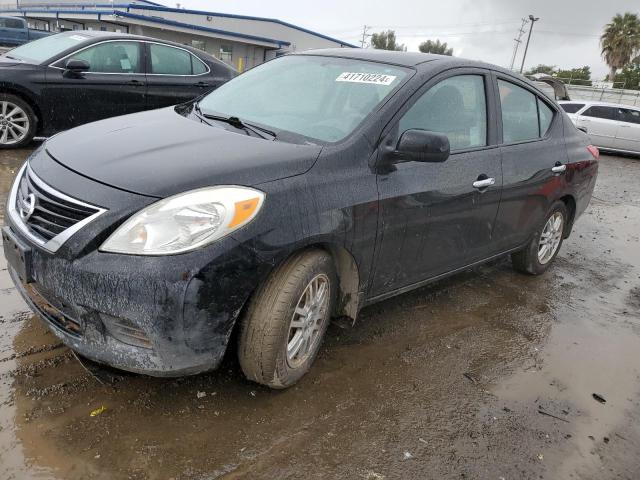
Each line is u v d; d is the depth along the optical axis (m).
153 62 7.51
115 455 2.23
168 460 2.24
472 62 3.73
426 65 3.38
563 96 11.73
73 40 7.21
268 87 3.55
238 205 2.28
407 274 3.29
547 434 2.78
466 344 3.57
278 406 2.66
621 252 6.28
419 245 3.24
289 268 2.50
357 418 2.68
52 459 2.17
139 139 2.74
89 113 7.14
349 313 3.03
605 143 15.65
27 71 6.65
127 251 2.14
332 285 2.82
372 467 2.38
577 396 3.17
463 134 3.52
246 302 2.45
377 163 2.88
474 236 3.71
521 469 2.51
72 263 2.18
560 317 4.21
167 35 27.69
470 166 3.48
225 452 2.33
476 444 2.63
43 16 31.11
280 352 2.55
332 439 2.51
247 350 2.49
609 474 2.56
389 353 3.31
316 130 2.98
